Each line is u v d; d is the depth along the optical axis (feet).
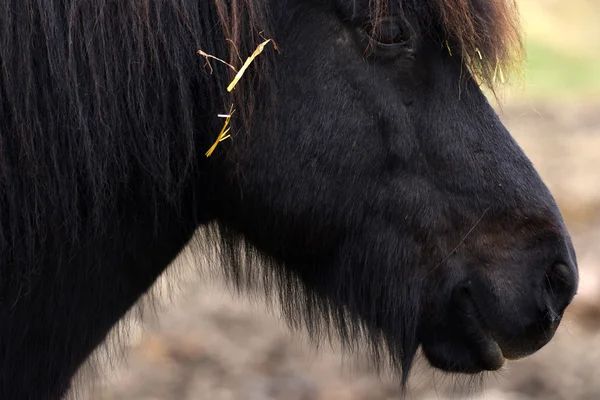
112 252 16.31
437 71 16.07
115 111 15.26
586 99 107.14
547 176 67.62
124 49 15.25
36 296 15.88
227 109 15.83
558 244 16.35
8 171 15.03
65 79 15.03
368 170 16.22
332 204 16.38
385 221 16.43
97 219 15.39
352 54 15.92
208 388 34.17
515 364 36.17
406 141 16.11
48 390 16.43
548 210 16.43
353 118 16.02
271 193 16.43
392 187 16.28
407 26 15.78
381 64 15.96
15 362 16.02
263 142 16.16
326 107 16.01
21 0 14.93
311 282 17.80
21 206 15.24
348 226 16.56
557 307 16.47
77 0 15.14
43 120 15.12
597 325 40.29
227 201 16.85
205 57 15.66
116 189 15.65
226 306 42.83
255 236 17.20
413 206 16.25
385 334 17.31
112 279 16.53
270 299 18.43
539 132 86.33
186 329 39.68
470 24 15.85
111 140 15.30
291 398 33.76
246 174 16.37
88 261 16.02
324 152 16.12
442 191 16.25
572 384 34.37
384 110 16.01
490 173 16.21
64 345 16.31
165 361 36.37
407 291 16.62
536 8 155.74
